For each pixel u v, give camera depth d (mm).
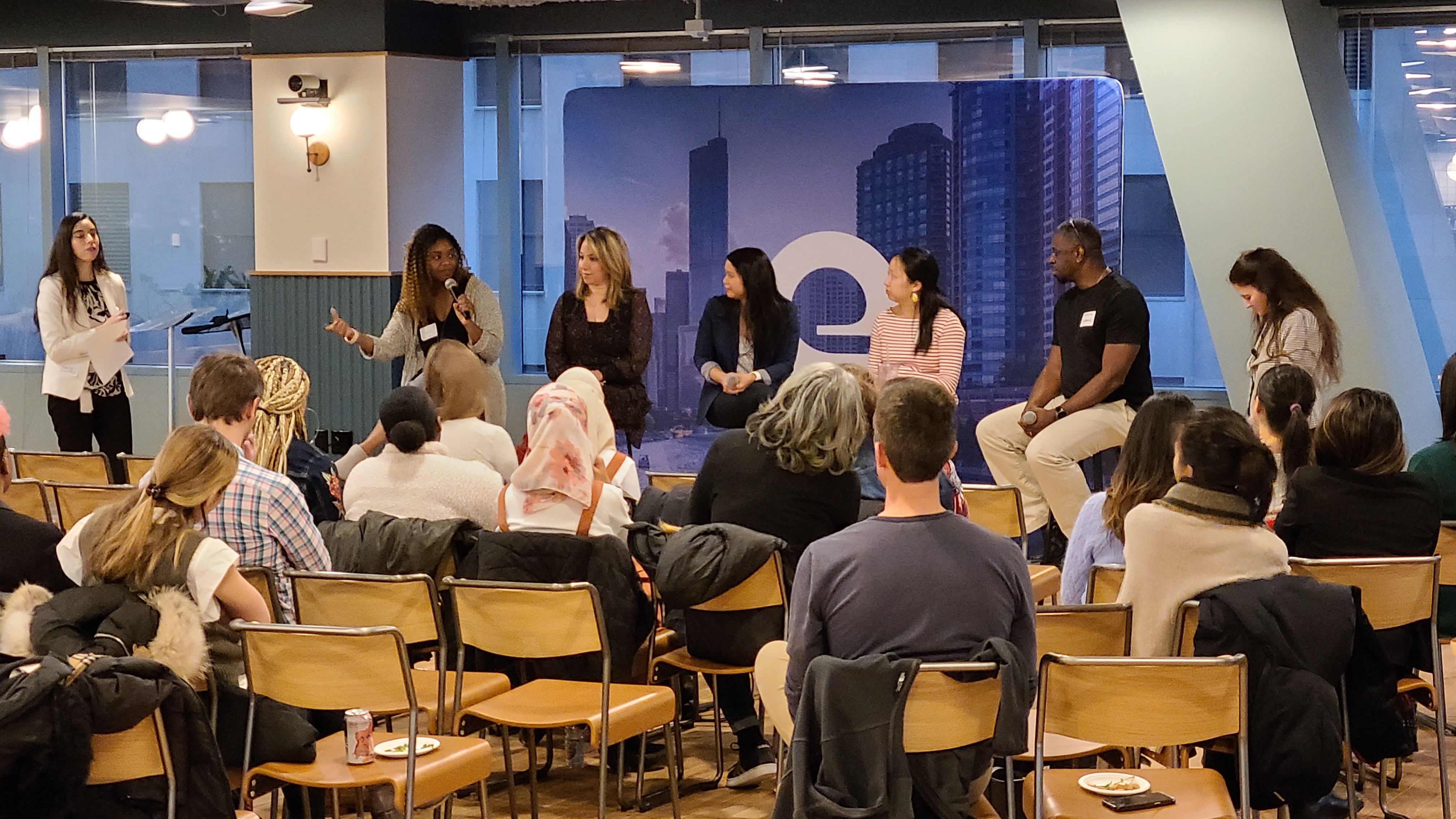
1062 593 4371
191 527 3385
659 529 4559
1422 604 4176
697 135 8891
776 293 7555
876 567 2934
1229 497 3541
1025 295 8461
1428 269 8586
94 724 2828
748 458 4457
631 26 9789
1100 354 7254
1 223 11156
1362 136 8547
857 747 2834
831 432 4379
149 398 10914
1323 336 6621
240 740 3482
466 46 10109
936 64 9398
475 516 4652
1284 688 3314
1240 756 3146
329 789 4043
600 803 4070
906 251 7480
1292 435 4781
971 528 3000
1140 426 3994
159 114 10844
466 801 4656
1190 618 3568
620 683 4426
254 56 9570
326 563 4109
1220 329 7719
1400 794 4695
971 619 2932
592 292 7453
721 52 9766
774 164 8789
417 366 7703
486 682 4387
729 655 4453
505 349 10227
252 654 3500
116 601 3160
